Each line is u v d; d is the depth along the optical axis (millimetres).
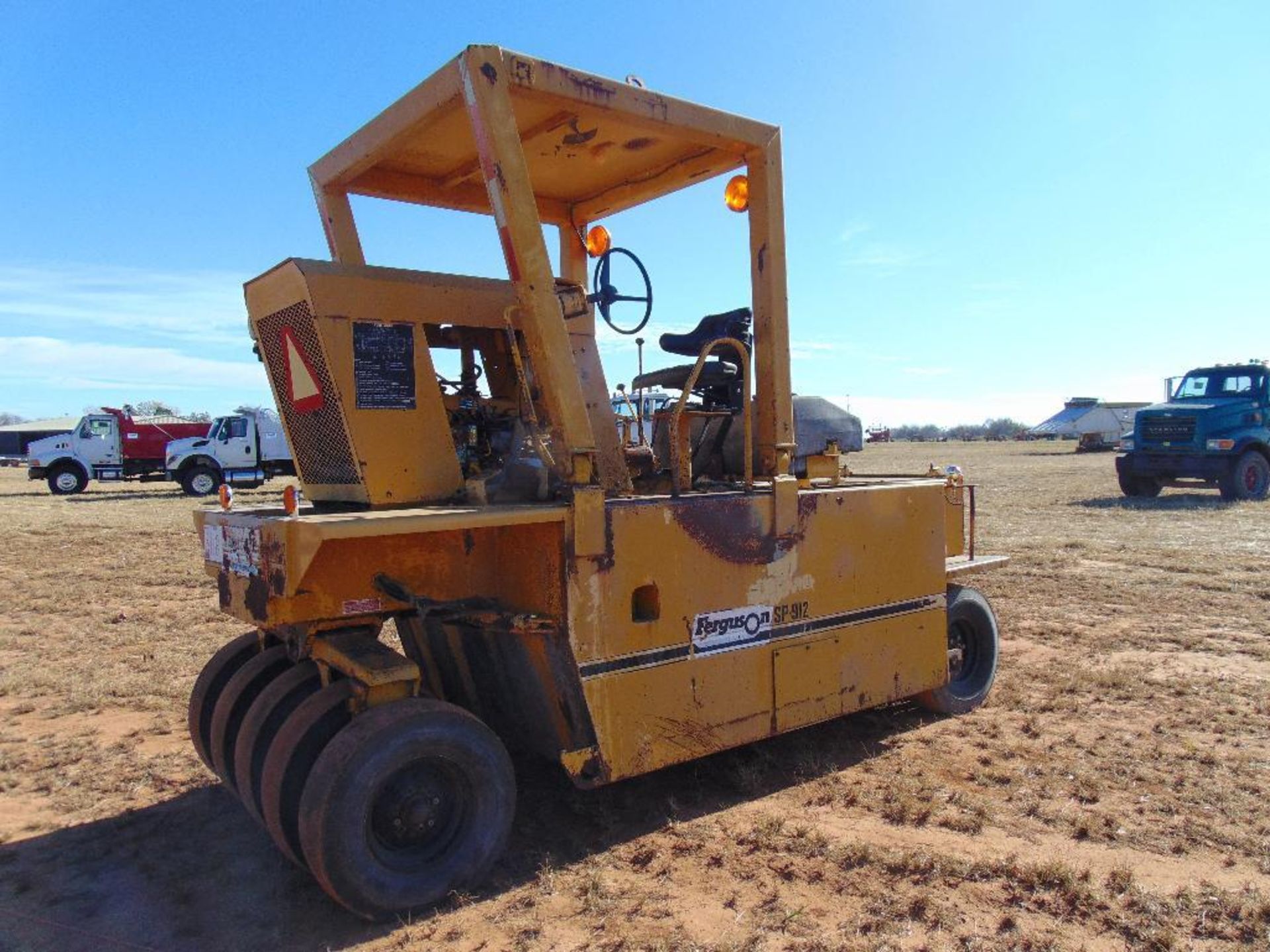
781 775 4809
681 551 4168
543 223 5633
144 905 3641
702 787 4660
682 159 4891
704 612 4262
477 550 4059
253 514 4047
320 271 3969
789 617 4621
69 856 4051
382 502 3986
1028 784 4676
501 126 3645
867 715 5746
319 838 3275
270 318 4320
